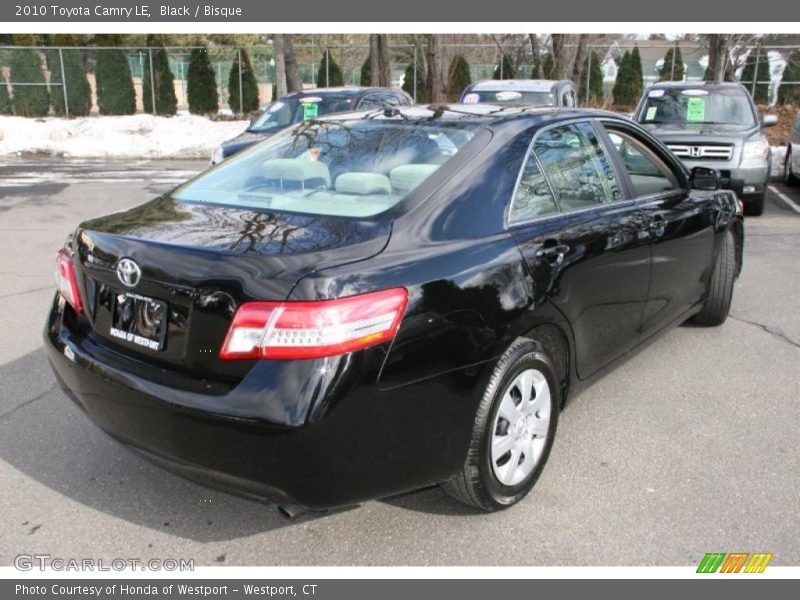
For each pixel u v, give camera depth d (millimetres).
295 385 2389
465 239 2922
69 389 3016
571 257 3307
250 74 28422
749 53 25703
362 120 3725
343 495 2562
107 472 3488
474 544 2980
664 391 4430
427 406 2662
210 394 2479
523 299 2992
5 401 4191
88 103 27438
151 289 2652
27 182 13188
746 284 6762
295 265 2484
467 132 3340
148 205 3348
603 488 3365
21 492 3307
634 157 4316
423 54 28953
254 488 2510
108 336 2867
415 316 2600
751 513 3170
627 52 29641
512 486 3127
